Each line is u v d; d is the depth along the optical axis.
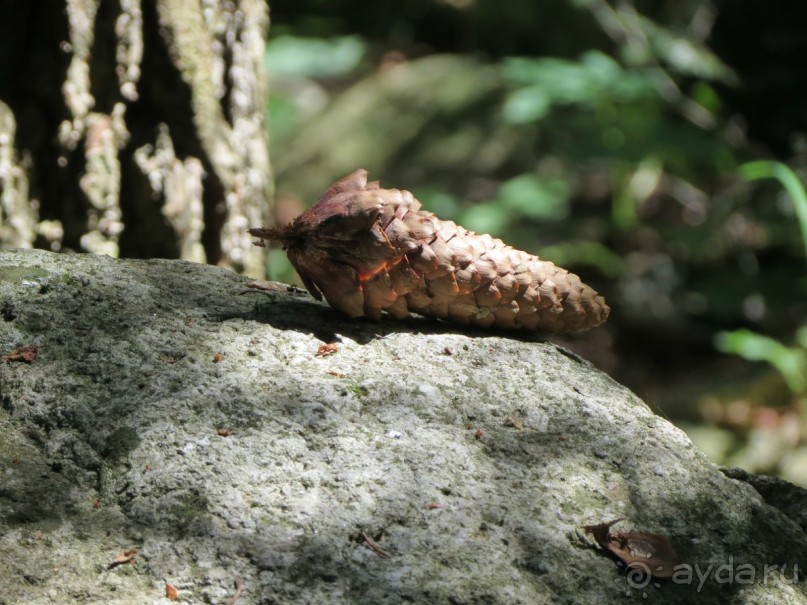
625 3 5.26
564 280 2.41
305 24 6.59
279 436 2.34
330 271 2.39
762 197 4.80
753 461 3.70
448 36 6.43
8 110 2.56
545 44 5.76
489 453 2.35
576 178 5.04
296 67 5.89
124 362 2.36
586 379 2.39
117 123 2.57
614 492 2.35
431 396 2.37
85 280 2.40
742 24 5.11
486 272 2.39
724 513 2.35
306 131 5.73
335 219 2.38
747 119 5.14
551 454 2.35
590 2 5.32
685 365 4.55
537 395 2.38
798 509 2.38
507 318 2.40
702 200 5.02
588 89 4.60
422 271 2.39
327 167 5.44
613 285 4.73
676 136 4.55
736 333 3.85
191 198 2.59
